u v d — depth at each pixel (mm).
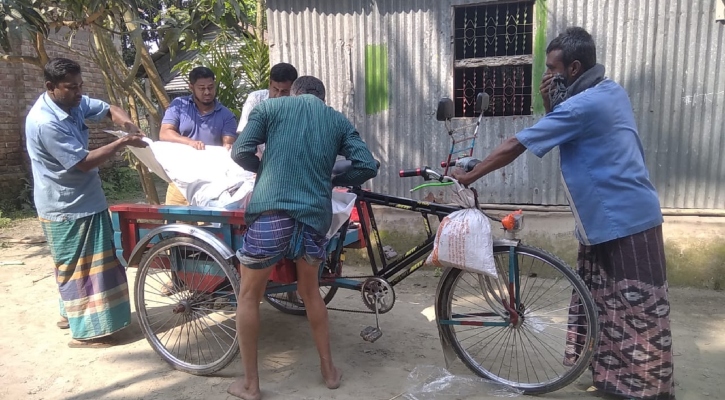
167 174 3203
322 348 2891
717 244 4461
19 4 4066
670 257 4586
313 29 5301
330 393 2848
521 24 4863
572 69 2697
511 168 4934
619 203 2621
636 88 4578
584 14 4594
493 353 3336
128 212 3230
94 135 10227
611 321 2750
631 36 4523
